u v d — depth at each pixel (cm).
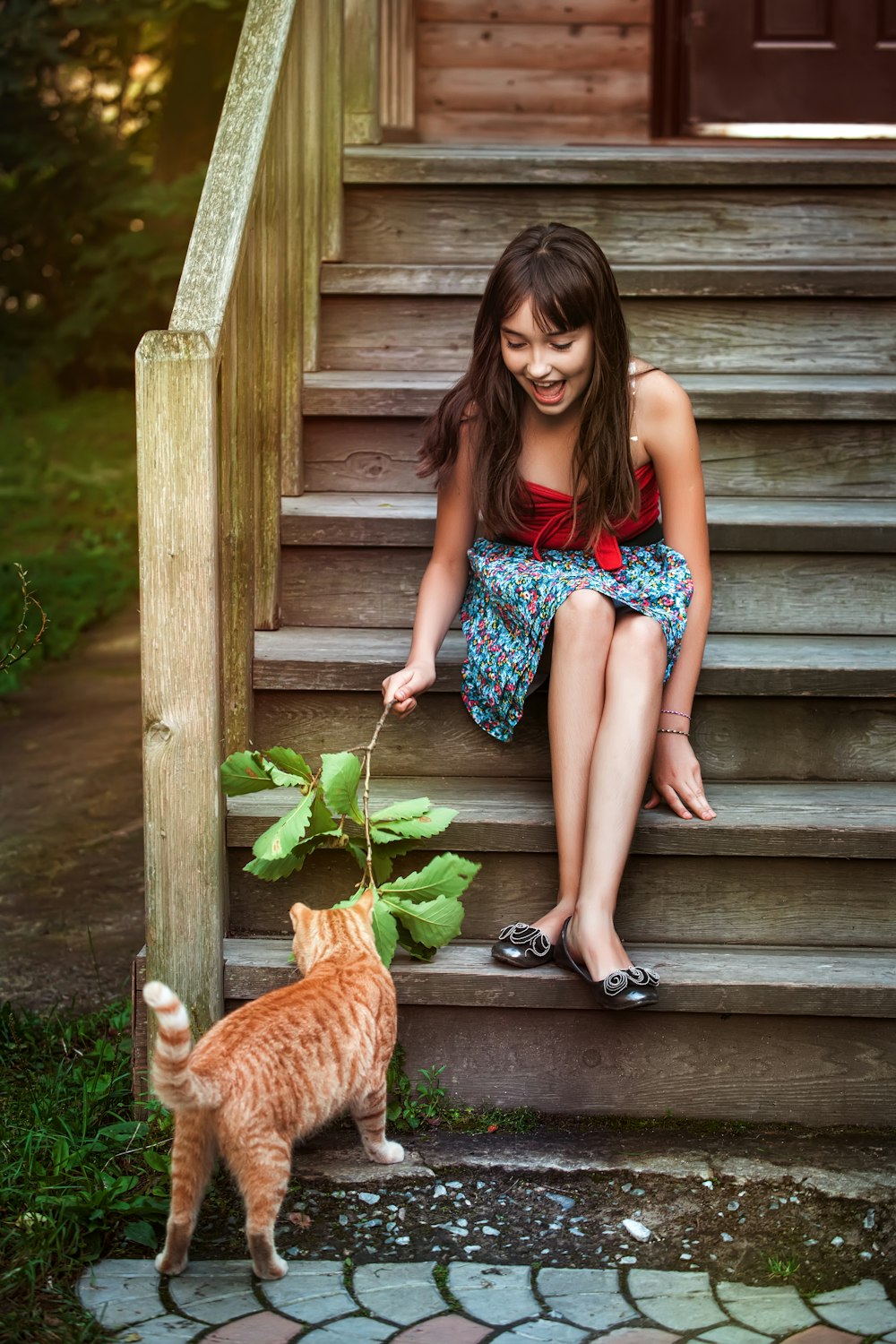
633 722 252
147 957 257
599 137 673
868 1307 209
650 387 272
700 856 269
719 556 312
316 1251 223
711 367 365
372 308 371
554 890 272
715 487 339
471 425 276
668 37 552
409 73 605
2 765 528
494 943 268
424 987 256
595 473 265
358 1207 234
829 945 274
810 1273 218
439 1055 262
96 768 523
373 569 314
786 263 387
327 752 290
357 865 272
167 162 1074
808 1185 239
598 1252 224
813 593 314
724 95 551
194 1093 202
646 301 363
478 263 390
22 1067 288
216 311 255
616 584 265
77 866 423
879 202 385
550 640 272
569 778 257
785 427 336
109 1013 312
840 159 382
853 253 387
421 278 368
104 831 455
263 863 259
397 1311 208
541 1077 263
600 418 262
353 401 337
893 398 330
